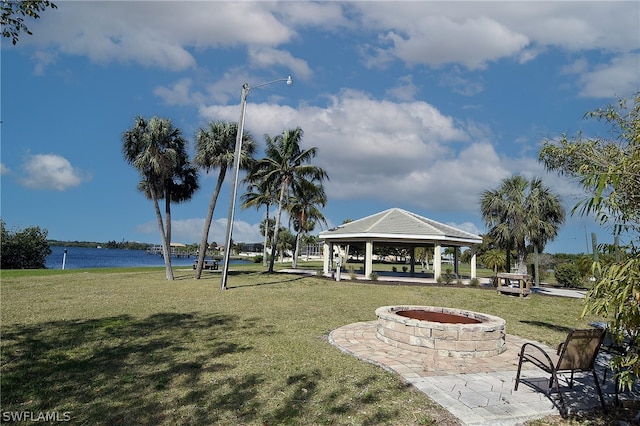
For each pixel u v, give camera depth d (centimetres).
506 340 849
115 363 580
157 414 411
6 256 3441
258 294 1523
